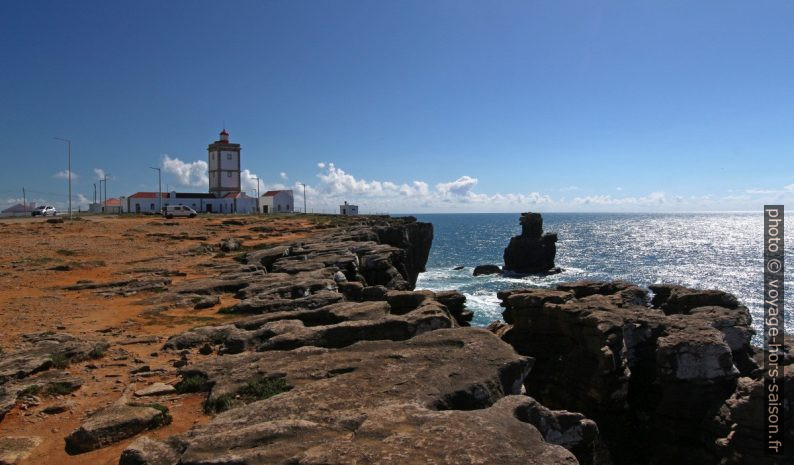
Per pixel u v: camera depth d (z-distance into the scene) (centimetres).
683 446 1697
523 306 2230
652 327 1975
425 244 8706
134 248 3912
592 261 10381
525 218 9112
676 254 11644
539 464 597
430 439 645
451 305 2248
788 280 7338
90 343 1387
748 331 1967
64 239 4269
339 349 1198
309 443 686
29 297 2119
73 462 786
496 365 1030
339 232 5272
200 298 2106
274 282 2284
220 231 5544
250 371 1088
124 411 924
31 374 1155
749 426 1423
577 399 1938
